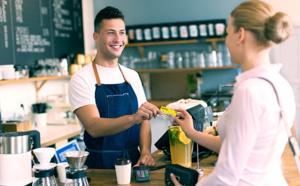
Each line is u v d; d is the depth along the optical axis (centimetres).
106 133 192
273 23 118
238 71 538
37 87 423
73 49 488
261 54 125
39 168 144
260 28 120
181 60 532
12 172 146
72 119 418
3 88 369
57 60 411
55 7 447
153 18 557
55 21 447
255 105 114
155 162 200
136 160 222
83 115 205
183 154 183
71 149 250
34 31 407
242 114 115
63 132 369
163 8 553
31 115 410
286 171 183
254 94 115
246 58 125
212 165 193
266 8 122
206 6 539
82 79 212
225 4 534
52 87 457
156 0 555
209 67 519
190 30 534
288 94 126
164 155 216
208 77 549
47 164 149
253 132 114
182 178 146
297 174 178
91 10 563
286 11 525
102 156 216
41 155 147
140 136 229
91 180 173
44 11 425
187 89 566
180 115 171
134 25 557
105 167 215
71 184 146
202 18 542
